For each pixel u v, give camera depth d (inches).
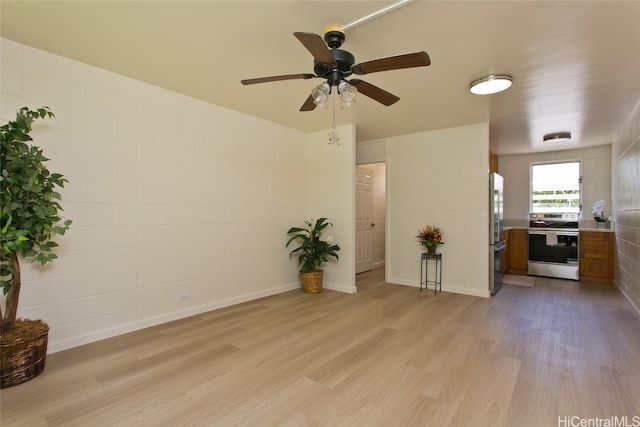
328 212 181.2
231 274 147.9
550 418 67.8
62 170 98.7
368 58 95.8
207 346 103.5
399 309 142.9
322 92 81.4
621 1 68.9
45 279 95.8
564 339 109.2
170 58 98.2
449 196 175.9
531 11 73.0
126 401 73.7
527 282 196.7
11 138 78.7
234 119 148.3
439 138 179.0
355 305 148.9
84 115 103.1
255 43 88.7
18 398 74.1
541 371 87.4
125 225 112.9
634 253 142.0
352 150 171.3
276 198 169.2
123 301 112.7
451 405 72.6
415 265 188.1
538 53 91.7
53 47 92.3
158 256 122.0
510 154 236.5
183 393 77.0
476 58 95.0
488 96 124.5
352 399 74.9
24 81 91.8
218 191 142.3
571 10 72.4
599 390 78.1
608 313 136.7
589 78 107.5
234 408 71.4
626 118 149.9
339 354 98.3
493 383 81.6
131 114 114.0
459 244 172.7
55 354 96.3
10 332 81.6
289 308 143.9
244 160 153.0
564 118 150.9
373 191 245.3
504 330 117.6
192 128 132.3
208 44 89.5
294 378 84.2
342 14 74.8
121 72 108.5
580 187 214.2
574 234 202.4
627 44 86.0
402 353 98.9
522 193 233.6
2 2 71.5
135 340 107.3
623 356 96.2
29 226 82.1
